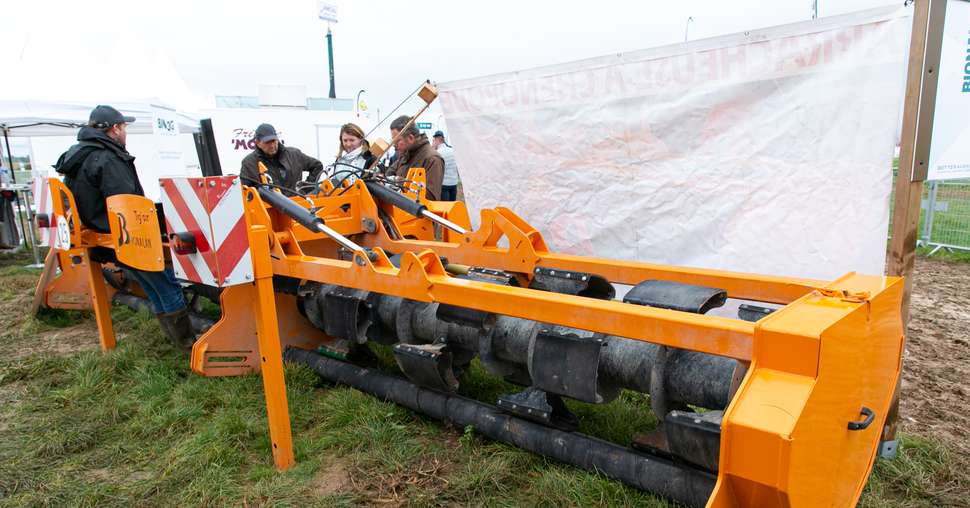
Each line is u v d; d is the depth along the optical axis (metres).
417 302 3.11
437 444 2.89
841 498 1.88
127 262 3.61
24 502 2.56
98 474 2.80
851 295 1.97
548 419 2.56
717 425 1.80
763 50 3.24
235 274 2.55
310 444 2.91
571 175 4.18
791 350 1.58
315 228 3.16
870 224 3.04
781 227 3.33
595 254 4.18
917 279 6.70
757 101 3.30
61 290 5.36
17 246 9.95
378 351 3.98
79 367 3.96
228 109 11.35
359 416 3.10
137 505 2.53
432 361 2.78
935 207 8.24
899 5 2.78
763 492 1.49
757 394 1.56
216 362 3.47
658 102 3.68
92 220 4.11
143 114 8.47
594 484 2.40
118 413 3.34
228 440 2.95
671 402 2.27
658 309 1.96
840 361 1.71
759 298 2.61
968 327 4.87
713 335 1.77
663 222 3.80
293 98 12.58
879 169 2.97
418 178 4.46
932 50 2.38
